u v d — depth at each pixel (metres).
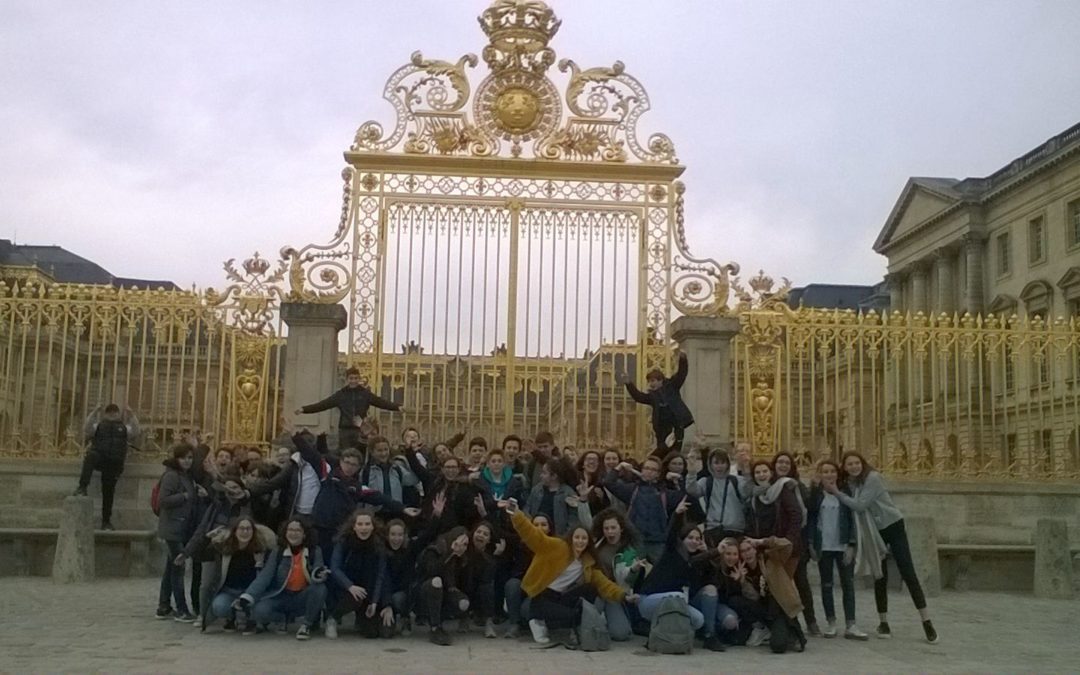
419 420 16.23
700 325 16.06
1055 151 45.22
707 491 11.79
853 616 11.47
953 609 14.19
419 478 12.28
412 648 10.13
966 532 16.98
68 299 16.36
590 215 17.03
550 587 10.52
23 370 16.25
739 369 17.17
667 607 10.29
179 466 12.00
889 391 17.77
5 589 13.91
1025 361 17.72
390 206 16.92
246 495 11.14
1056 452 17.80
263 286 16.66
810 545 11.77
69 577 14.53
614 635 10.75
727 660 9.92
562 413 16.42
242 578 10.81
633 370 17.69
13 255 42.47
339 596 10.73
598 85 17.42
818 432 20.61
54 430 16.36
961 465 17.41
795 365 21.22
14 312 16.23
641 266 16.86
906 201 55.44
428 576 10.59
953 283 52.19
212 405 16.55
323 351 15.78
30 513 15.95
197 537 11.04
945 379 17.50
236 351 16.41
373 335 16.50
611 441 16.33
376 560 10.72
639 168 17.03
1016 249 48.09
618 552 11.29
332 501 11.00
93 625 11.12
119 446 15.62
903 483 16.98
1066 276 43.78
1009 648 10.89
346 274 16.67
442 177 17.03
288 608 10.67
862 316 17.38
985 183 51.50
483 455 12.51
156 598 13.27
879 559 11.41
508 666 9.24
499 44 17.33
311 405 14.16
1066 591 15.34
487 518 11.16
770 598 10.60
